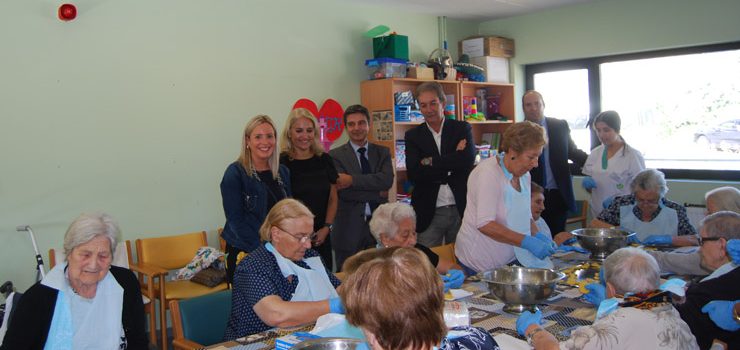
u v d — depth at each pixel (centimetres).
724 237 202
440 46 579
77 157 366
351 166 395
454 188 377
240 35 436
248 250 283
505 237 251
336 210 357
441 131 381
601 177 406
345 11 500
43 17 351
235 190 285
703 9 484
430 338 105
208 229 427
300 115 338
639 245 304
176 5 403
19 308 180
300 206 209
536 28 582
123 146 384
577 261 282
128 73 384
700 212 463
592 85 569
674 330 150
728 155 502
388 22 532
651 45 514
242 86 438
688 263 248
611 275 171
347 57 502
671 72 524
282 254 207
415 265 107
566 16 561
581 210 543
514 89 593
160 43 397
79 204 367
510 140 253
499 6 543
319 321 180
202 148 420
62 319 183
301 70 472
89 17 367
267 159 299
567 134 423
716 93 502
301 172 338
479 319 193
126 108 384
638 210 331
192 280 385
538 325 167
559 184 416
